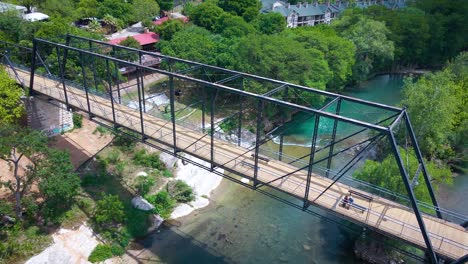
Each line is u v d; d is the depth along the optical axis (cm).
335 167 4466
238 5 8300
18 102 3734
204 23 7388
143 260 3017
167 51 5712
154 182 3812
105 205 3138
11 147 2742
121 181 3728
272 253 3209
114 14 8181
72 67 4700
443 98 4056
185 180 3981
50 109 4041
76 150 3997
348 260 3159
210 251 3181
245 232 3447
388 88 7600
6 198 3122
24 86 3912
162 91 6106
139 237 3266
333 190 2352
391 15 8600
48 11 7481
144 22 7919
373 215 2117
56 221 3009
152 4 8725
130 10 8462
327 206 2170
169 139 2917
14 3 7281
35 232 2897
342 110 6322
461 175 4438
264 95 2377
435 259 1833
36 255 2725
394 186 2978
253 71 5312
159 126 3175
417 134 4212
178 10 11112
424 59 8919
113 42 6306
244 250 3228
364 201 2267
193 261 3055
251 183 4175
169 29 6725
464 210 3816
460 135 4481
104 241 3078
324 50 6044
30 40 5250
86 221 3159
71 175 2983
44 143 2983
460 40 8944
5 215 2906
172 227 3434
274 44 5456
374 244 3161
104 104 3581
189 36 5925
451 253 1838
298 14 10188
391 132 1867
